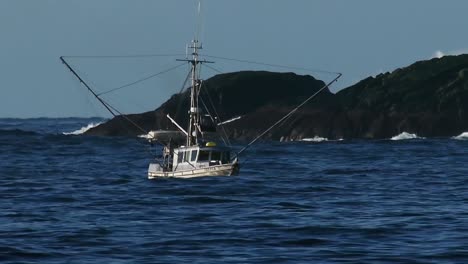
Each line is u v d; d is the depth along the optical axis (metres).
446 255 116.44
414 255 116.62
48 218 151.00
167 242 126.19
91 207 166.62
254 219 147.88
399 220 145.38
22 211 161.00
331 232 133.75
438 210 158.38
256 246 123.31
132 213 157.25
